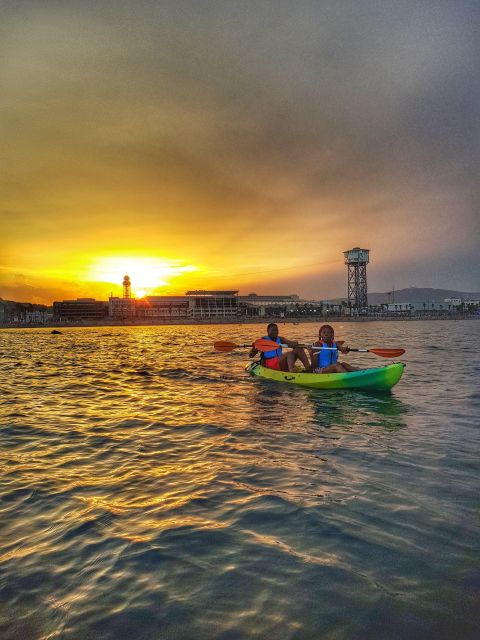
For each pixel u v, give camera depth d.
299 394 11.06
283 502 4.48
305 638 2.56
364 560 3.35
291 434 7.30
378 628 2.62
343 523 3.97
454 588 2.98
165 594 3.01
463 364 17.98
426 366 17.28
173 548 3.61
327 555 3.44
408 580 3.08
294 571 3.24
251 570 3.27
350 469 5.46
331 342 12.33
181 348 36.16
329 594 2.96
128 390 12.86
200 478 5.29
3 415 9.35
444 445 6.45
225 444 6.79
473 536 3.68
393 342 37.06
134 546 3.65
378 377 10.82
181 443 6.93
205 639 2.58
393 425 7.78
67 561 3.45
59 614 2.83
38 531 3.96
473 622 2.65
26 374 17.45
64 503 4.60
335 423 8.02
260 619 2.74
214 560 3.42
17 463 6.05
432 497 4.52
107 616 2.80
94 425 8.33
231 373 15.97
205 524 4.03
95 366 20.70
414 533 3.75
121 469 5.72
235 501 4.55
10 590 3.08
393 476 5.17
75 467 5.83
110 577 3.22
